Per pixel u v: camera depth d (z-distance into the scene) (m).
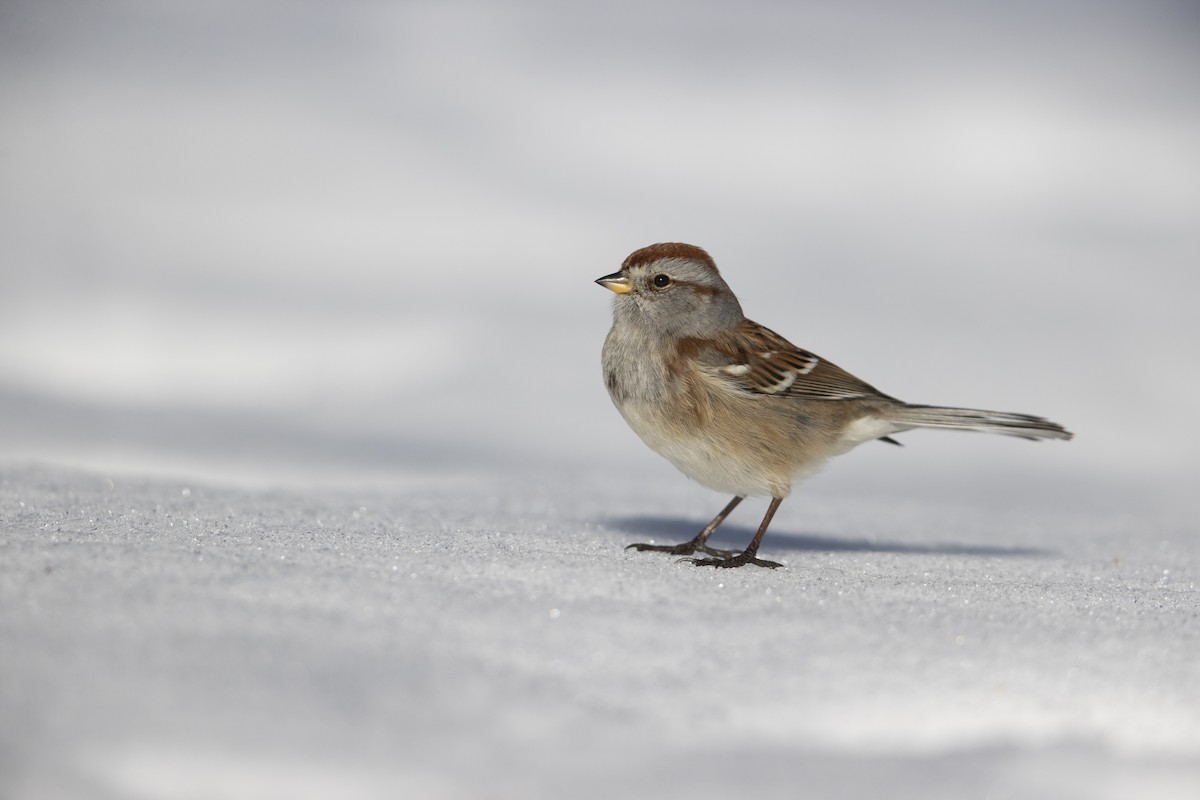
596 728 4.46
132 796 3.94
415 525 8.17
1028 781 4.27
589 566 6.64
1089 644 5.57
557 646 5.13
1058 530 10.57
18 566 5.45
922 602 6.29
